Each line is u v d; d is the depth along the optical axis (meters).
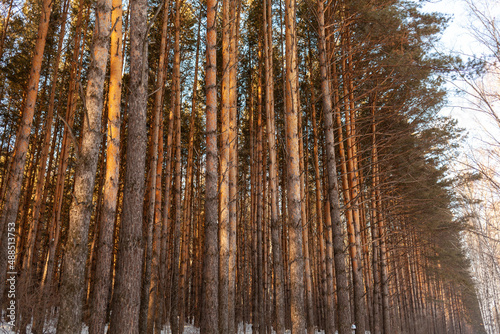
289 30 7.50
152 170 10.01
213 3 7.90
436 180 13.55
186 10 14.14
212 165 7.38
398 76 10.27
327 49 10.38
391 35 10.20
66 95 14.65
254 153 16.50
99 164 16.41
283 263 18.38
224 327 7.69
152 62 14.37
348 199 10.84
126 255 4.80
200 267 21.08
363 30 10.79
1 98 15.04
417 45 10.84
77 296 4.30
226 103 9.06
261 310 13.52
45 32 9.45
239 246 17.83
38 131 15.55
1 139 16.33
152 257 10.44
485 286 11.55
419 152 11.73
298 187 6.87
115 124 5.74
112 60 5.85
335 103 11.16
